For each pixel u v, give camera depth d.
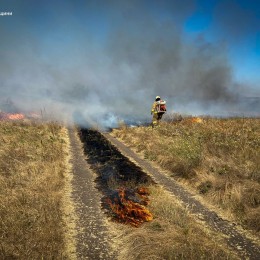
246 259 5.84
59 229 6.56
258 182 8.78
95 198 8.68
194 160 10.90
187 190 9.47
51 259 5.47
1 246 5.60
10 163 10.76
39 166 10.66
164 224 6.75
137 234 6.27
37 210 7.18
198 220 7.39
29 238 5.98
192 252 5.61
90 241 6.36
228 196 8.23
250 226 7.02
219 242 6.36
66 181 10.12
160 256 5.52
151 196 8.72
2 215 6.71
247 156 11.11
